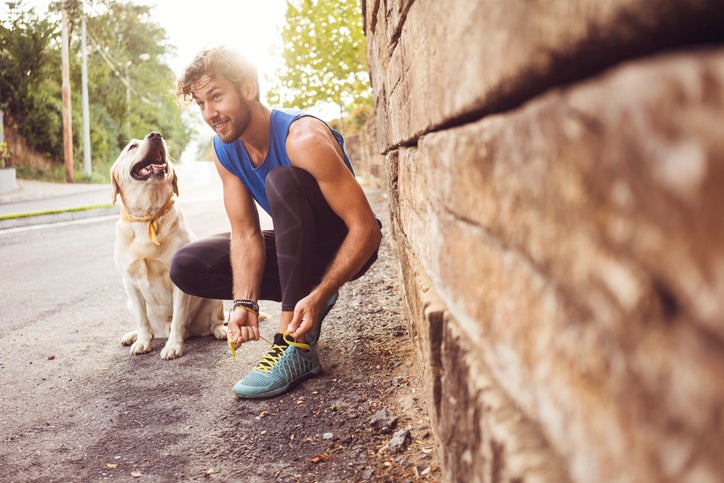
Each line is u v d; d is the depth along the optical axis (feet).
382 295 13.01
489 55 2.50
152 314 11.70
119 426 7.77
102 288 16.58
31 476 6.55
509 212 2.42
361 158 56.39
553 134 1.88
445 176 3.83
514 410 2.58
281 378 8.27
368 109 46.60
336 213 8.48
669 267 1.27
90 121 95.86
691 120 1.18
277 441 6.98
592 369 1.71
